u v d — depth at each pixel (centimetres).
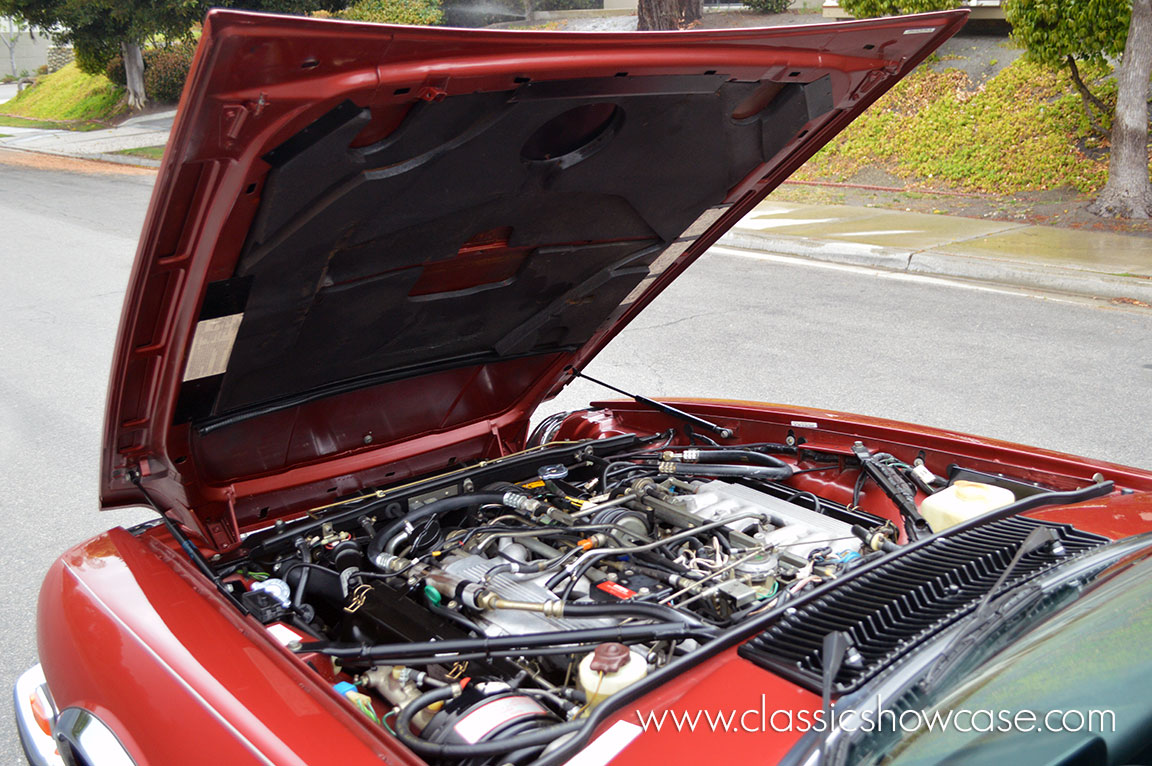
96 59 2891
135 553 240
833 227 1149
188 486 252
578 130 211
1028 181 1227
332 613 262
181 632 200
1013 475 273
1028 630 171
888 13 1494
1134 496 241
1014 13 1164
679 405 367
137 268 174
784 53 210
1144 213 1062
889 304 843
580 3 2703
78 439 595
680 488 300
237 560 260
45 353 780
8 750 312
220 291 191
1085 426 538
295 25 141
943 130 1406
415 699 195
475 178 204
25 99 3606
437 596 245
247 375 232
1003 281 905
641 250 279
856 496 300
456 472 307
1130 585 184
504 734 179
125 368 196
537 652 201
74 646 210
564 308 295
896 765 144
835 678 162
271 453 271
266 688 180
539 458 321
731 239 1146
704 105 218
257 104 151
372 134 178
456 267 247
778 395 611
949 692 156
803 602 188
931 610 183
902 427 309
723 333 770
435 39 158
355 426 292
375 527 286
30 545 454
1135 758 151
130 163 2177
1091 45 1109
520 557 266
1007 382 621
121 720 190
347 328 240
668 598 225
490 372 319
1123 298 826
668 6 1862
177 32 2438
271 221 179
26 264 1145
